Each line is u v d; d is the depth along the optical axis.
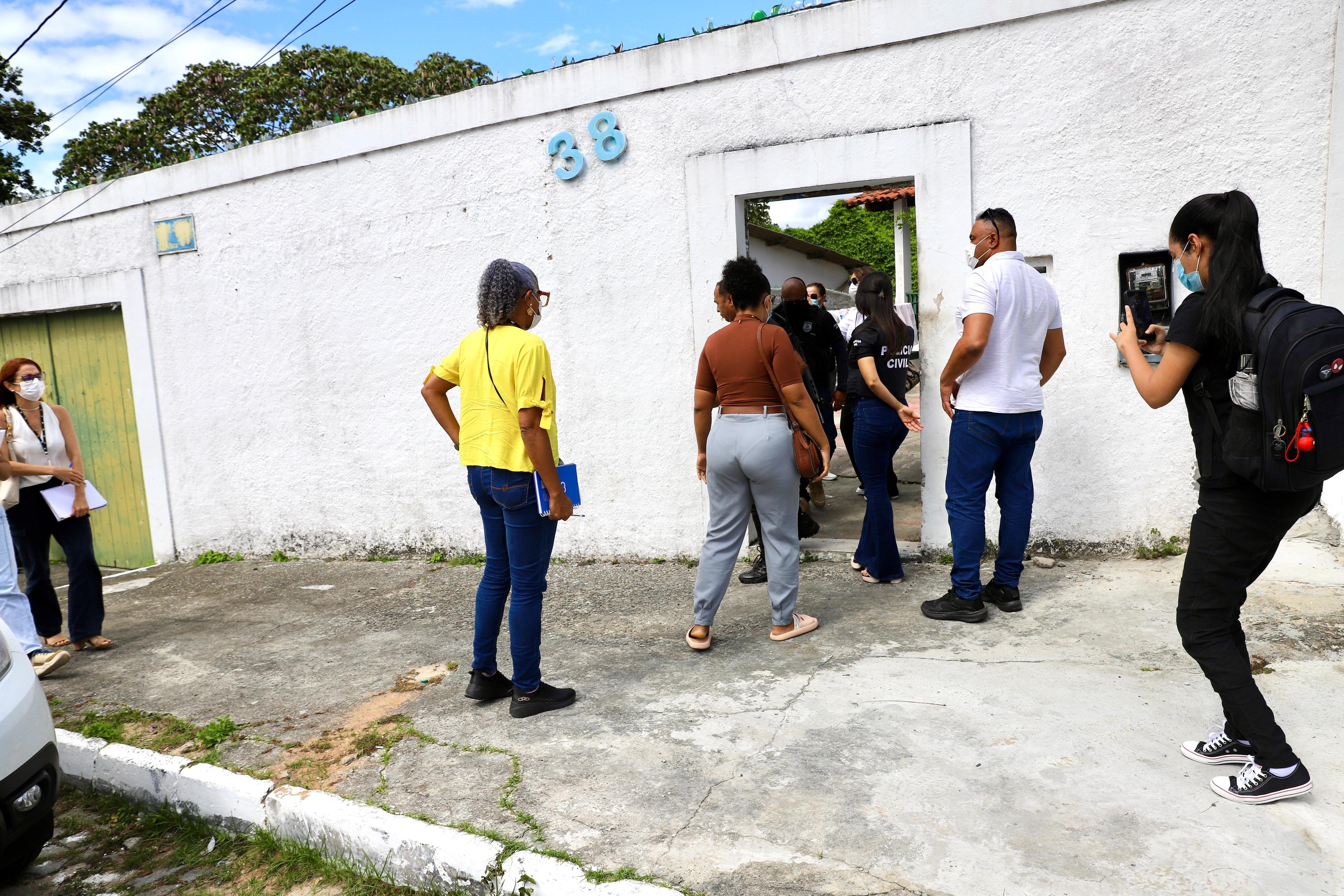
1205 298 2.25
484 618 3.44
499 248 5.77
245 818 3.00
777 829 2.48
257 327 6.81
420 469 6.32
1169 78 4.16
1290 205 4.05
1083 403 4.53
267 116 23.69
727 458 3.66
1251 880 2.12
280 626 5.04
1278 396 2.06
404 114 5.95
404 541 6.48
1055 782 2.60
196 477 7.33
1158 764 2.65
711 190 5.09
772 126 4.92
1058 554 4.68
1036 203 4.45
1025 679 3.28
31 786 2.71
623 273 5.42
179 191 6.95
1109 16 4.22
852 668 3.54
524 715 3.36
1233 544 2.31
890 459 4.54
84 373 7.92
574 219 5.51
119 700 4.00
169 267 7.13
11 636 2.97
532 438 3.03
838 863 2.30
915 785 2.64
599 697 3.50
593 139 5.36
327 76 24.36
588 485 5.71
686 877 2.30
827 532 5.75
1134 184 4.28
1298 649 3.29
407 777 2.97
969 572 3.89
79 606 4.76
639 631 4.29
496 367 3.12
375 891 2.61
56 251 7.74
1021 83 4.40
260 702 3.82
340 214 6.32
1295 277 4.09
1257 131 4.06
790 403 3.58
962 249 4.59
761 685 3.46
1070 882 2.16
